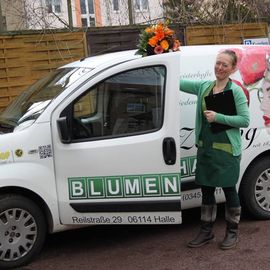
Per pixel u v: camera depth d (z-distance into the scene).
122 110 4.46
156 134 4.40
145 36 4.53
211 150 4.37
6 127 4.45
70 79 4.54
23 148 4.19
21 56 9.20
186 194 4.80
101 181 4.36
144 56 4.55
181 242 4.84
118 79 4.46
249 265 4.19
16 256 4.31
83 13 10.66
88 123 4.37
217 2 10.67
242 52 5.09
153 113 4.45
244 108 4.33
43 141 4.25
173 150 4.36
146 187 4.42
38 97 4.65
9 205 4.21
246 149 5.07
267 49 5.24
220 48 5.05
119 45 9.90
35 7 9.55
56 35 9.42
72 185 4.34
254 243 4.67
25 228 4.32
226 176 4.37
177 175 4.36
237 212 4.55
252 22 11.02
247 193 5.17
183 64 4.83
